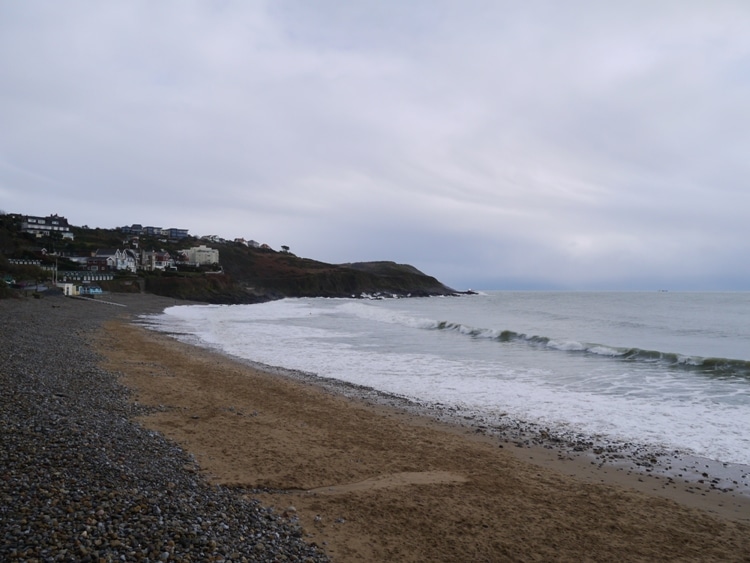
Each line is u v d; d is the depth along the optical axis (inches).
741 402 512.1
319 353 859.4
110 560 157.9
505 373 675.4
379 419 448.5
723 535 243.9
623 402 517.0
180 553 171.8
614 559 216.8
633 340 1045.8
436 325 1331.2
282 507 249.6
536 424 443.5
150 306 2220.7
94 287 2669.8
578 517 259.3
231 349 903.1
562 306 2699.3
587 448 381.1
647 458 359.3
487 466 334.6
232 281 3878.0
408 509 257.1
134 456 275.7
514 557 214.4
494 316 1867.6
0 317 1032.8
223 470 294.8
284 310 2236.7
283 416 439.2
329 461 327.0
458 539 228.1
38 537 165.3
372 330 1262.3
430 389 581.3
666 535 242.2
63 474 219.9
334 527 231.0
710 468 340.8
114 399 436.1
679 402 514.9
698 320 1568.7
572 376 652.7
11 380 410.3
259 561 181.9
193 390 518.3
